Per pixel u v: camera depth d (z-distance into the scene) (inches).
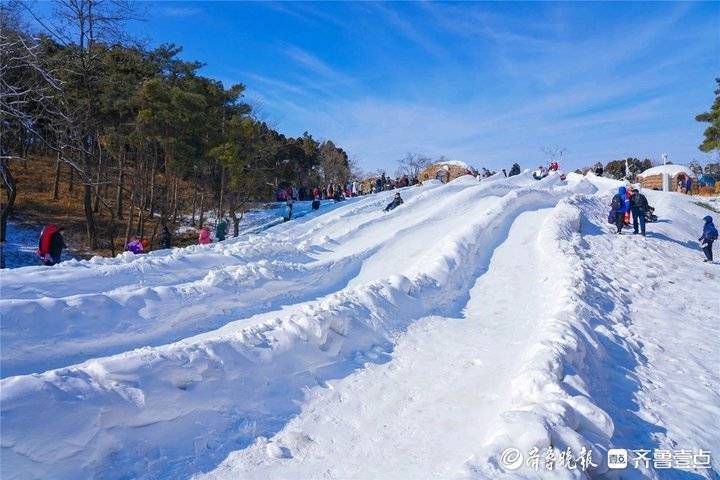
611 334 375.6
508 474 165.6
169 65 1254.9
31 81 850.1
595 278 535.2
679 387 308.7
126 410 204.4
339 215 1050.7
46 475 176.1
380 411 253.3
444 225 832.9
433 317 410.9
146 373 220.8
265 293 460.4
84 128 976.3
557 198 1007.0
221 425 226.7
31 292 380.8
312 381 278.1
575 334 310.3
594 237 765.9
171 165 1152.8
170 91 1073.5
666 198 1202.6
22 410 180.4
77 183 1504.7
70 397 194.5
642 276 596.1
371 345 336.8
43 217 1160.2
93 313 331.0
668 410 274.4
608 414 233.3
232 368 252.8
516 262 595.5
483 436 218.4
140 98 1032.2
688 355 368.5
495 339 358.6
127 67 1146.0
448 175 2036.2
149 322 352.8
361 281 560.7
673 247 784.9
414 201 1077.8
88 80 1008.9
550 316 366.3
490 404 250.7
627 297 508.7
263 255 629.6
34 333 296.2
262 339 283.0
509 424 187.8
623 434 236.8
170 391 221.1
